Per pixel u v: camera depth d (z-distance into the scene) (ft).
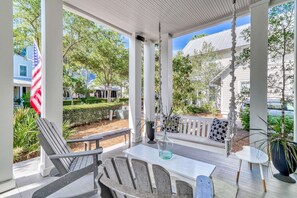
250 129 9.71
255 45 9.96
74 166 7.02
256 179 7.95
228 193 5.45
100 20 12.65
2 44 7.20
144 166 2.96
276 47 13.61
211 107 21.13
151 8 11.14
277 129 9.64
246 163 9.77
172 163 7.34
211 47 22.04
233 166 9.40
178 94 19.90
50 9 8.92
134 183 3.10
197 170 6.66
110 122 24.53
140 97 15.46
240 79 21.03
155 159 7.78
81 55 23.77
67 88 25.07
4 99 7.29
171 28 14.14
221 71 21.80
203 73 21.16
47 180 8.14
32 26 19.38
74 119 20.52
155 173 2.85
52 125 7.84
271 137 8.45
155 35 15.56
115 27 13.76
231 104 8.21
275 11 13.41
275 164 8.23
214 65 21.61
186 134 12.19
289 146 7.74
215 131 10.73
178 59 20.33
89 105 23.70
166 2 10.44
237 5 10.64
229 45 22.09
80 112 21.31
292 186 7.33
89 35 23.89
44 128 7.07
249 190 7.06
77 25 22.62
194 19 12.60
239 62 17.58
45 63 8.77
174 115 13.70
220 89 21.56
